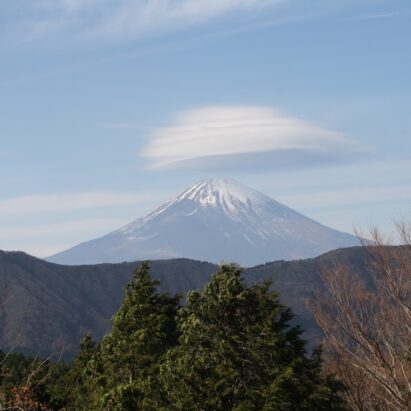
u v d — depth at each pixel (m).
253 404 30.94
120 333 38.06
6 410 25.56
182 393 32.09
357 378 30.80
